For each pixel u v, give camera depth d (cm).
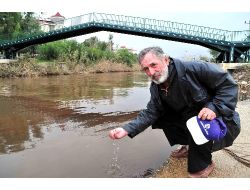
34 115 866
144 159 456
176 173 382
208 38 3122
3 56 4025
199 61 343
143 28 3222
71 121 782
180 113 367
